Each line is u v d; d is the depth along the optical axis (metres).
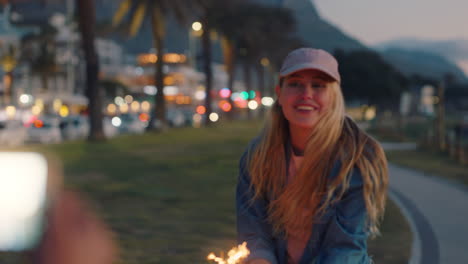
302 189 1.91
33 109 64.88
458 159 19.70
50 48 70.31
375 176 1.85
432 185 13.11
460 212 9.19
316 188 1.88
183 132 33.88
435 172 16.20
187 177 12.40
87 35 23.59
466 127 39.38
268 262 2.00
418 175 15.34
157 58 35.09
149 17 33.72
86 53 23.80
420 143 26.77
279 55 77.69
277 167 2.04
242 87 113.00
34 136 25.56
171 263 5.25
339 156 1.86
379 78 86.88
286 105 1.91
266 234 2.09
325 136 1.86
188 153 18.62
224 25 56.47
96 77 23.88
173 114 46.97
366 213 1.89
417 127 48.38
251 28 65.06
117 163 15.00
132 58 108.50
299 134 2.01
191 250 5.91
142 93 91.31
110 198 9.19
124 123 36.06
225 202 9.17
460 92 145.25
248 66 77.69
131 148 20.42
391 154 23.03
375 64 88.06
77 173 12.50
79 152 17.64
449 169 17.08
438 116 24.72
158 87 34.97
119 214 7.75
